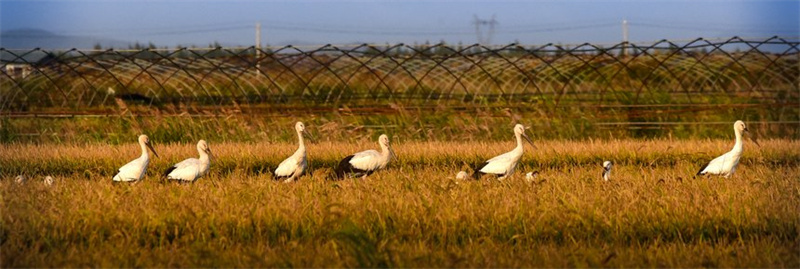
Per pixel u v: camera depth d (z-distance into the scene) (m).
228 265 11.93
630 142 26.56
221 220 13.77
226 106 33.12
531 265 11.74
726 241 13.24
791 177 17.88
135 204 14.77
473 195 15.19
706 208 14.27
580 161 23.73
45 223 13.58
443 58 34.09
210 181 17.91
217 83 40.94
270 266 11.77
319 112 33.78
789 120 33.62
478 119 31.42
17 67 39.12
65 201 15.00
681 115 33.47
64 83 38.97
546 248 12.62
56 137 29.72
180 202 14.55
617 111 33.62
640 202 14.54
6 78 38.50
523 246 12.93
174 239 13.30
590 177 17.95
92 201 14.78
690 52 36.72
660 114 33.22
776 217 13.94
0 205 14.97
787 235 13.53
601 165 22.48
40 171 22.62
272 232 13.59
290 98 37.44
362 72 37.88
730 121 33.25
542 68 36.94
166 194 15.80
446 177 18.56
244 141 28.88
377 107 34.66
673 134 31.88
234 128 29.83
